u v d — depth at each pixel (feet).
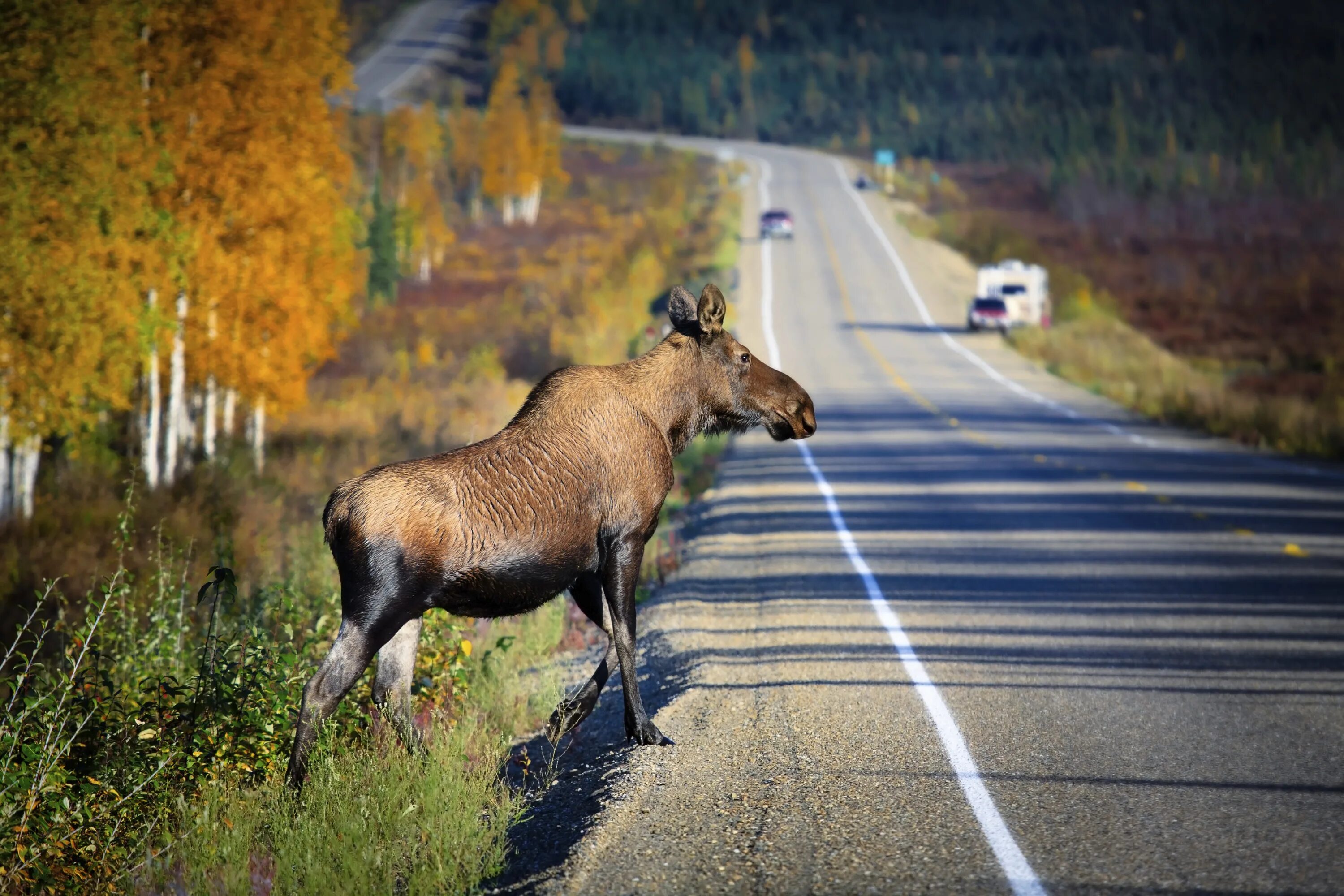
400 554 71.36
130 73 251.39
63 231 231.91
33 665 93.04
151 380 282.15
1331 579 149.18
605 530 79.61
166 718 83.76
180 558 160.15
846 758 79.51
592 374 81.61
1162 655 110.22
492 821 68.33
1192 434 362.12
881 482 261.85
